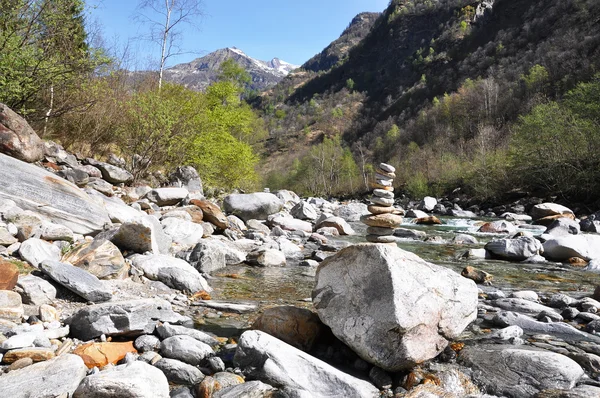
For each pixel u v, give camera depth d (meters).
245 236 10.16
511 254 9.14
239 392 2.92
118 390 2.58
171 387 3.04
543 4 77.75
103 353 3.24
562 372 3.17
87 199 6.58
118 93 13.22
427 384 3.18
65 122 11.90
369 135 91.06
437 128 61.56
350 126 109.44
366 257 3.53
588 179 20.00
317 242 10.77
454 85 81.56
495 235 13.61
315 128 114.81
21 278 4.07
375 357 3.25
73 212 6.26
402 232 12.88
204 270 6.93
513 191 24.36
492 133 40.22
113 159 12.55
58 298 4.18
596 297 5.67
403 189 40.81
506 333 4.10
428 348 3.34
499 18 90.06
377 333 3.27
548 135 22.75
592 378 3.28
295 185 65.44
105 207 7.21
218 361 3.32
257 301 5.38
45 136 10.92
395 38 132.50
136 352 3.47
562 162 21.31
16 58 8.38
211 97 18.89
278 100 160.62
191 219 9.38
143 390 2.63
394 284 3.30
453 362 3.52
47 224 5.72
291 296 5.70
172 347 3.47
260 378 3.14
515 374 3.25
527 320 4.48
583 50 51.62
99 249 5.25
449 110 63.38
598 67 44.03
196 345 3.50
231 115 19.11
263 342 3.34
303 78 183.12
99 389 2.58
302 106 137.50
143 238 6.02
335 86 142.12
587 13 61.47
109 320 3.60
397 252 3.52
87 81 10.80
